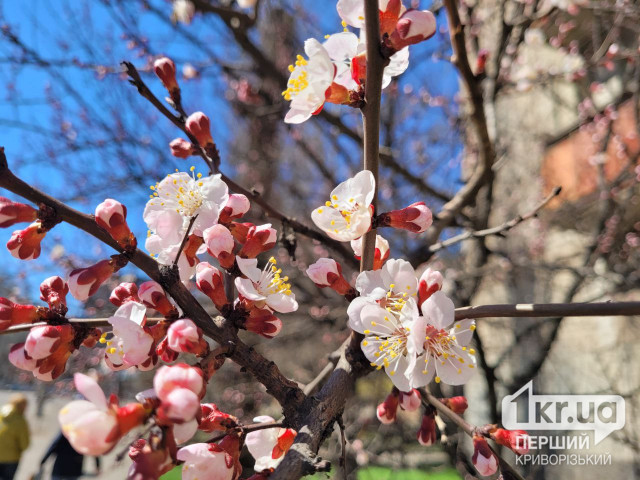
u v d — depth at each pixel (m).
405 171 4.18
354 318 1.44
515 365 6.04
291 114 1.46
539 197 7.12
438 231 3.35
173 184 1.62
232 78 5.72
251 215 4.95
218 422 1.42
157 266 1.42
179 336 1.26
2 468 5.54
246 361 1.40
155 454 1.04
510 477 1.64
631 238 5.62
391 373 1.41
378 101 1.41
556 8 3.65
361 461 4.96
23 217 1.36
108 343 1.45
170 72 1.95
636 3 4.89
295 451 1.21
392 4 1.43
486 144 3.03
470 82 2.65
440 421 1.97
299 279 6.32
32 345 1.34
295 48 6.39
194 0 4.06
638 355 6.31
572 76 4.99
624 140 5.57
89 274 1.37
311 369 7.14
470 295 4.63
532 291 6.73
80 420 1.04
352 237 1.48
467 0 4.52
